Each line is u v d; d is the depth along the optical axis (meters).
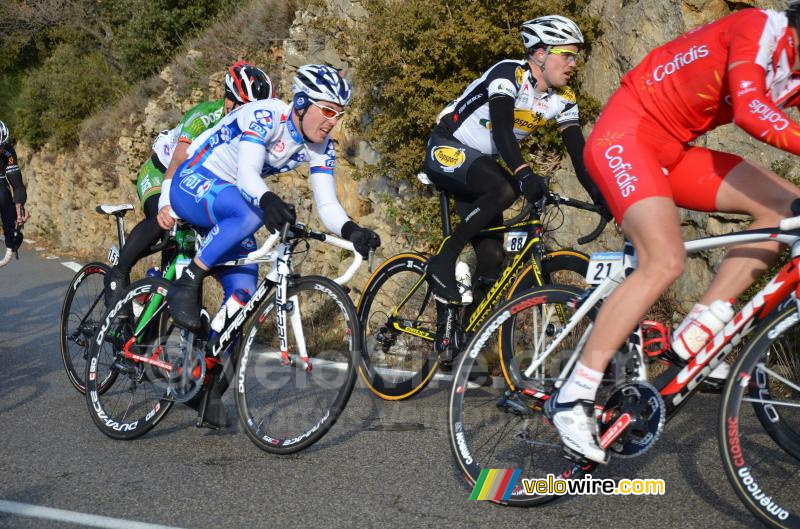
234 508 3.23
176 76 13.62
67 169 17.89
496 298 4.55
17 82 26.00
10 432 4.40
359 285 7.48
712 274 5.07
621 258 3.04
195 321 4.02
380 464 3.72
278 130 3.93
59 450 4.05
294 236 3.83
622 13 6.01
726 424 2.77
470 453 3.29
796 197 2.88
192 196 4.17
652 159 2.89
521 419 3.30
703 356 2.87
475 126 4.63
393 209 7.21
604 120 3.03
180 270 4.83
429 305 4.93
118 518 3.15
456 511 3.15
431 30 6.51
